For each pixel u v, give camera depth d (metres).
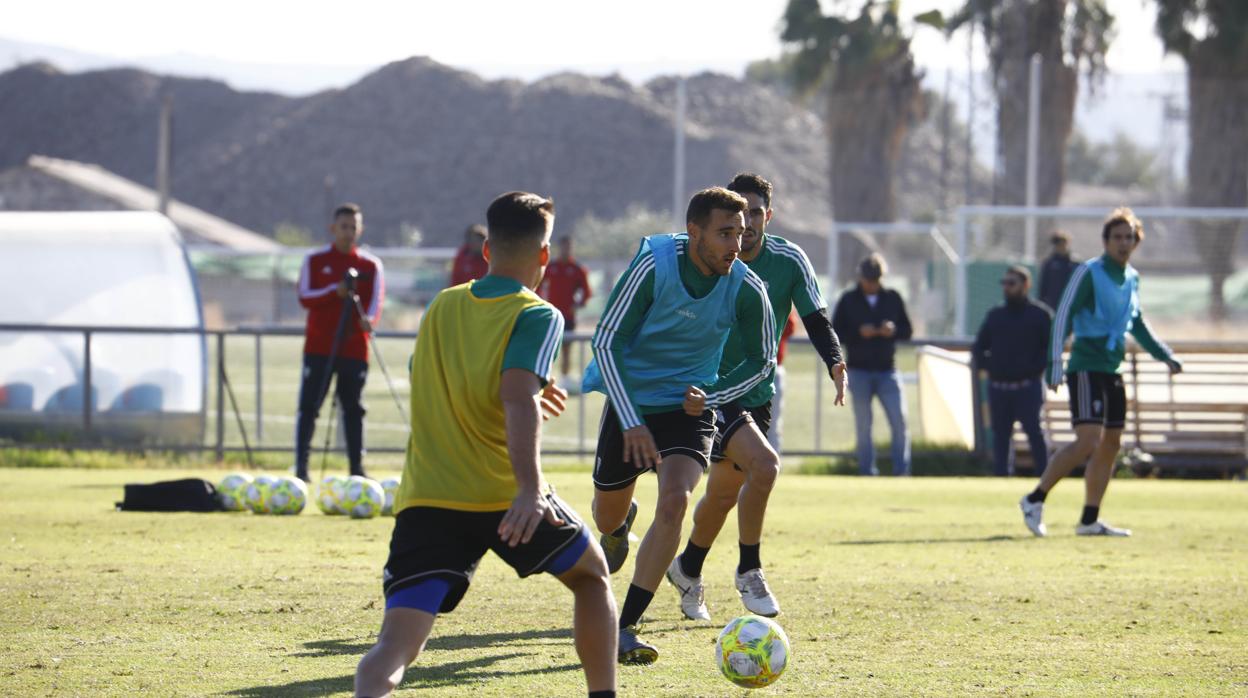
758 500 13.94
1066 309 21.95
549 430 41.69
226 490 23.98
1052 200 90.06
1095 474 22.53
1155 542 21.66
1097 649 13.12
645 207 195.00
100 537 20.11
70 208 126.94
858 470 34.19
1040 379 32.84
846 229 78.75
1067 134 90.81
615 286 12.65
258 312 109.56
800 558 19.31
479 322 9.11
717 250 12.55
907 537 21.92
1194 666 12.38
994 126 89.38
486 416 9.07
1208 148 93.56
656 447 12.65
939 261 78.25
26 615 14.10
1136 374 36.84
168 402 35.12
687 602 14.45
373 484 23.39
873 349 33.25
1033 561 19.30
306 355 27.36
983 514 25.58
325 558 18.30
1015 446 35.72
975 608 15.33
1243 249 72.75
